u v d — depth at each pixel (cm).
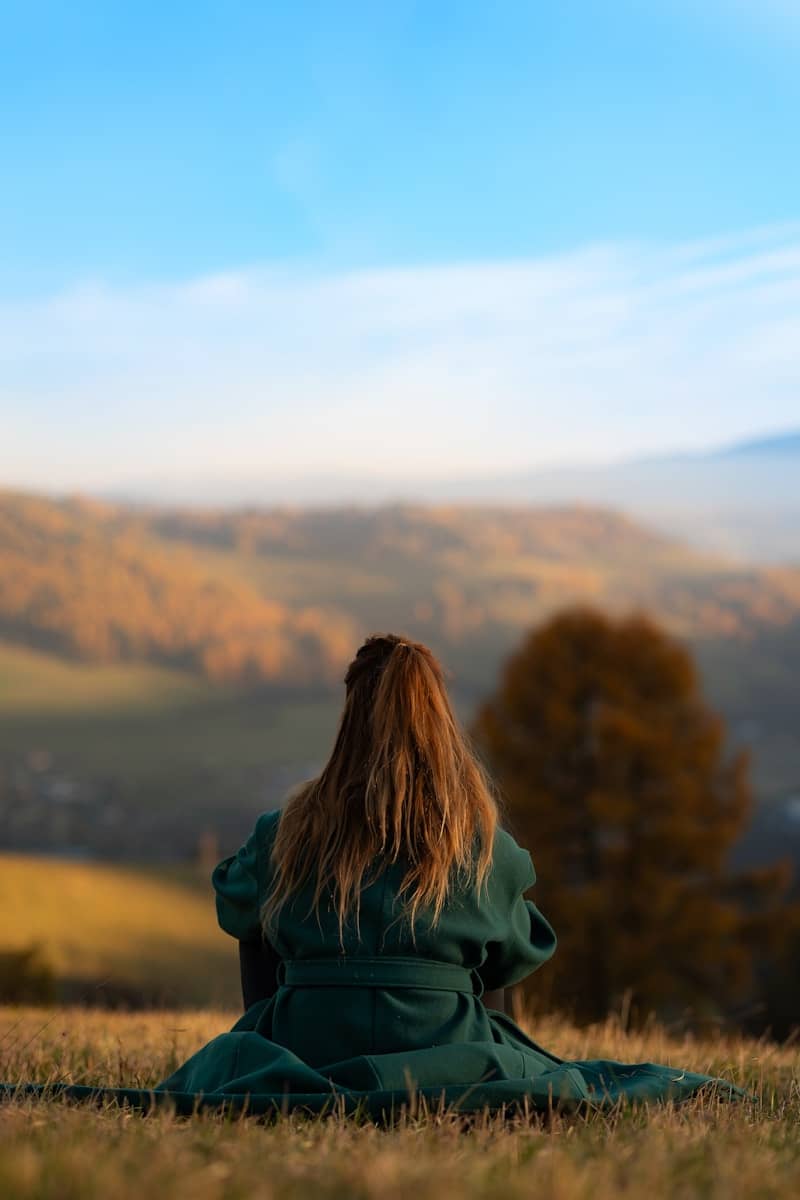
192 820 17650
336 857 352
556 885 2655
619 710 2717
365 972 346
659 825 2661
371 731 362
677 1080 375
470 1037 350
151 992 1235
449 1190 220
